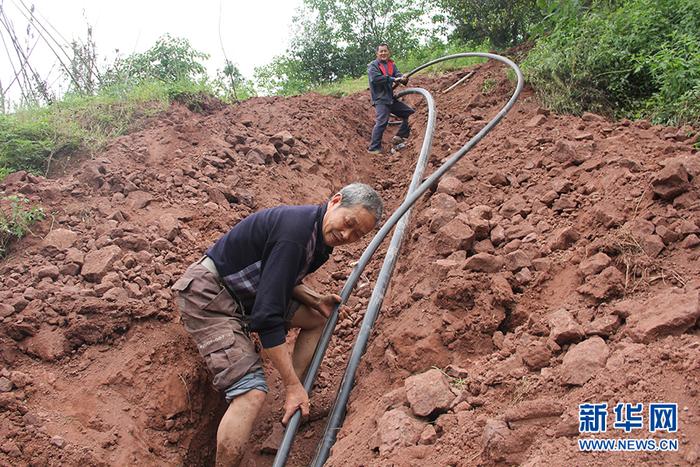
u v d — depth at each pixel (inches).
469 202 191.9
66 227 168.9
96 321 137.0
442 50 490.0
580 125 214.7
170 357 138.6
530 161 201.5
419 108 345.4
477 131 254.2
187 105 268.7
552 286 135.3
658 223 132.8
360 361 147.3
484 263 141.1
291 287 116.2
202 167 219.1
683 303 101.6
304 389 119.4
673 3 235.1
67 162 206.1
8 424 115.8
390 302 157.9
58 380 128.9
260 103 308.2
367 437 109.7
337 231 117.0
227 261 123.0
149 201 187.0
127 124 235.5
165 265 162.6
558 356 110.1
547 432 89.0
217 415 144.5
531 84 264.4
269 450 134.3
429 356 129.7
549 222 159.5
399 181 274.8
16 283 147.0
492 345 128.6
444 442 97.7
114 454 119.8
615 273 122.0
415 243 178.2
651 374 90.7
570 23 269.9
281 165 246.2
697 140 177.6
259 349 161.0
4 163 199.5
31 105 252.5
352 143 310.5
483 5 472.7
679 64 201.3
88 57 299.1
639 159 169.9
